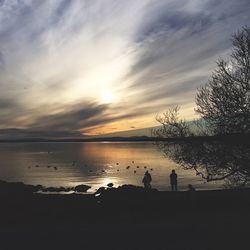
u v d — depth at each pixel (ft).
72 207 88.74
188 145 70.44
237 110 65.98
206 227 58.80
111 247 48.37
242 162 65.98
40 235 56.70
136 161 373.61
